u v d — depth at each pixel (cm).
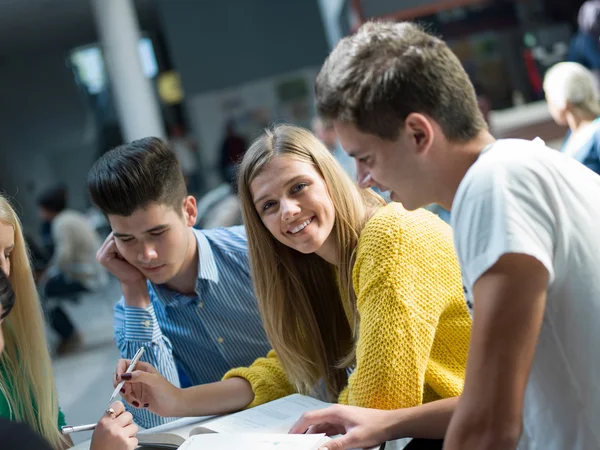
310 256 178
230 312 204
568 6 516
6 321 184
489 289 99
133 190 178
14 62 1366
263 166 164
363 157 111
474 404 100
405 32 109
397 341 147
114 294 804
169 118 1288
